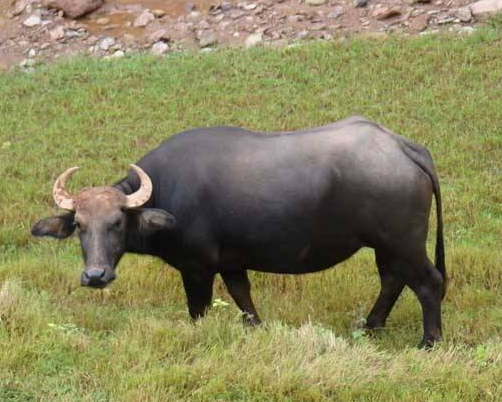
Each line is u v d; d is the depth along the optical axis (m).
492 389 24.83
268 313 32.81
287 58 58.75
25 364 25.45
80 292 34.88
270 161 29.03
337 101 53.22
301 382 24.58
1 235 40.69
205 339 27.30
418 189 28.55
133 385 24.61
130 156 48.97
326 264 29.83
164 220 28.14
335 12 64.81
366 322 31.83
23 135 52.06
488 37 58.03
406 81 54.81
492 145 48.00
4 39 65.94
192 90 55.91
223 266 30.19
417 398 24.33
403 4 64.19
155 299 34.59
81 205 28.14
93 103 55.53
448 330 30.89
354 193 28.41
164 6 68.12
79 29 66.25
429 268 29.22
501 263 36.06
